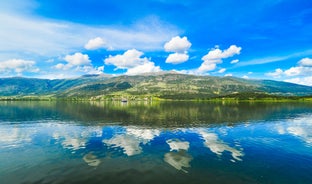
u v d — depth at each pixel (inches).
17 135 2193.7
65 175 1125.1
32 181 1053.2
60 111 5433.1
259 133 2271.2
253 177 1096.8
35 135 2188.7
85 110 5807.1
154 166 1251.2
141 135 2164.1
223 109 5964.6
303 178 1084.5
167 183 1024.2
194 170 1189.1
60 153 1528.1
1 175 1126.4
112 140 1939.0
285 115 4195.4
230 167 1235.2
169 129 2519.7
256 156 1448.1
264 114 4419.3
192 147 1689.2
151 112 5029.5
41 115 4338.1
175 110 5669.3
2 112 5132.9
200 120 3385.8
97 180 1059.3
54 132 2349.9
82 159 1386.6
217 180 1057.5
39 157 1433.3
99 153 1521.9
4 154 1504.7
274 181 1049.5
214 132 2322.8
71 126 2778.1
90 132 2340.1
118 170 1192.2
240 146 1717.5
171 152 1545.3
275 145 1752.0
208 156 1449.3
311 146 1718.8
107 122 3176.7
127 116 4082.2
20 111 5447.8
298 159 1384.1
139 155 1473.9
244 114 4424.2
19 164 1294.3
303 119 3518.7
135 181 1047.0
